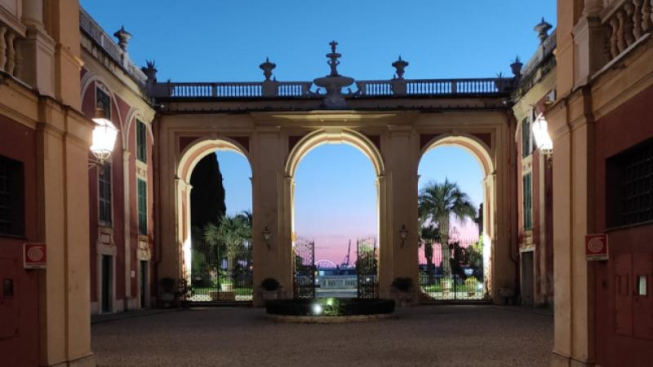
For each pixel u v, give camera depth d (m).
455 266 33.22
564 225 9.35
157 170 27.69
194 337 15.08
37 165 8.80
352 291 40.47
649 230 7.11
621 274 7.77
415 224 27.20
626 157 8.12
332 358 11.45
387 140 27.61
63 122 9.39
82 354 9.80
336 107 27.56
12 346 7.93
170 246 27.56
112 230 22.14
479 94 27.59
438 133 27.80
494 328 16.38
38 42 8.95
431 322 18.45
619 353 7.81
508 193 27.44
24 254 8.36
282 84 28.27
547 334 14.76
